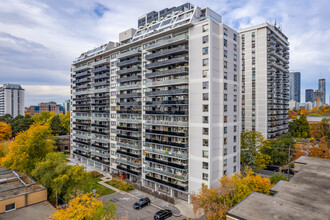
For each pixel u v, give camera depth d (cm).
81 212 2448
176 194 4450
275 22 8669
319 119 11688
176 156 4225
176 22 4503
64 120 10788
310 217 1466
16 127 9012
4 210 3116
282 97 8406
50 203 3456
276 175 3953
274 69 7581
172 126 4472
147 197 4353
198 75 3947
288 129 9319
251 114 7500
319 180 2159
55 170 3869
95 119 6675
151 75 4678
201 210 3694
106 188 4916
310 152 5581
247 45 7600
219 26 3988
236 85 4400
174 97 4459
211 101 3800
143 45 5062
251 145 5556
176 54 4394
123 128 5534
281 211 1550
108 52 6031
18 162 4638
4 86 18738
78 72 7862
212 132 3844
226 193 2767
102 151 6431
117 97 5666
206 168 3841
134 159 5309
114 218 2767
